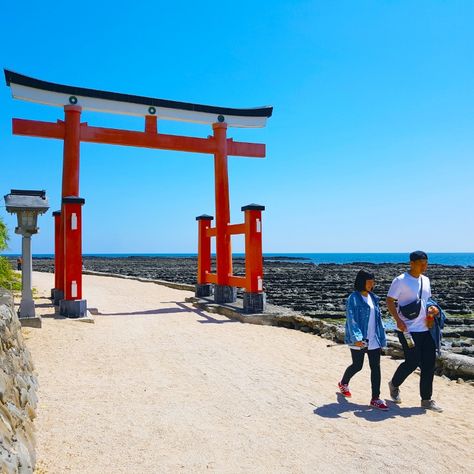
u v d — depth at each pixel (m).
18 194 10.73
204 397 6.32
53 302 14.38
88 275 34.09
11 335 5.50
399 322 5.95
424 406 5.95
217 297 15.32
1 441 3.39
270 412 5.76
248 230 13.43
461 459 4.45
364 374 7.69
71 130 13.36
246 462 4.38
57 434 4.85
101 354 8.65
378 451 4.62
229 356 8.83
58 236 14.60
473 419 5.57
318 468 4.26
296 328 12.16
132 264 63.91
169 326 11.92
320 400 6.25
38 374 7.07
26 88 12.90
